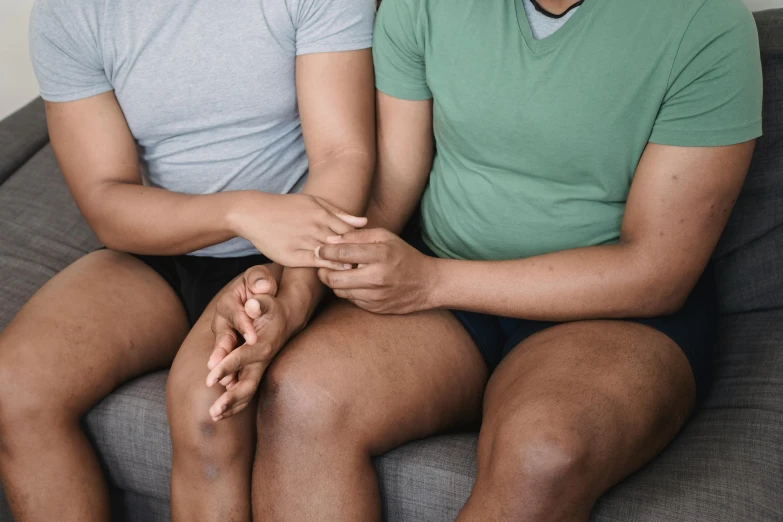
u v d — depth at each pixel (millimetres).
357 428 1037
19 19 2086
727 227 1423
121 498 1321
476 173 1249
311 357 1049
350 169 1260
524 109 1146
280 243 1170
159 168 1404
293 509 1023
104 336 1233
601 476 943
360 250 1095
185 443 1053
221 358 1014
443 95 1218
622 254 1109
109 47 1297
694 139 1056
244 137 1364
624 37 1081
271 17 1277
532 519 908
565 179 1182
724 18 1037
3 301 1472
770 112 1382
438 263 1160
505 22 1160
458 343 1172
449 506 1059
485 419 1025
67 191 1746
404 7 1224
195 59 1295
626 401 977
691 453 1081
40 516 1174
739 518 966
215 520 1064
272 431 1035
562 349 1059
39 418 1159
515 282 1134
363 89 1306
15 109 2203
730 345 1317
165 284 1360
